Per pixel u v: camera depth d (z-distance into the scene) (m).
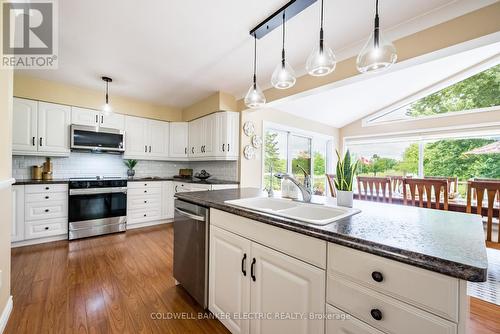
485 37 1.51
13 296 1.77
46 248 2.80
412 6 1.63
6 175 1.49
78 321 1.52
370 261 0.81
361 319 0.83
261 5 1.64
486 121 3.69
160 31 1.97
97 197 3.33
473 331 1.43
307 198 1.69
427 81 4.09
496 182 1.81
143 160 4.37
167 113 4.36
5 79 1.44
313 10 1.68
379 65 1.34
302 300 1.02
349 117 5.32
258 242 1.25
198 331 1.48
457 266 0.63
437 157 4.24
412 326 0.71
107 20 1.81
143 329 1.48
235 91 3.54
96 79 3.06
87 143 3.39
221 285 1.52
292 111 4.48
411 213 1.32
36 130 3.05
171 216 4.17
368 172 5.30
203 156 3.94
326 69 1.49
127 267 2.34
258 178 3.88
